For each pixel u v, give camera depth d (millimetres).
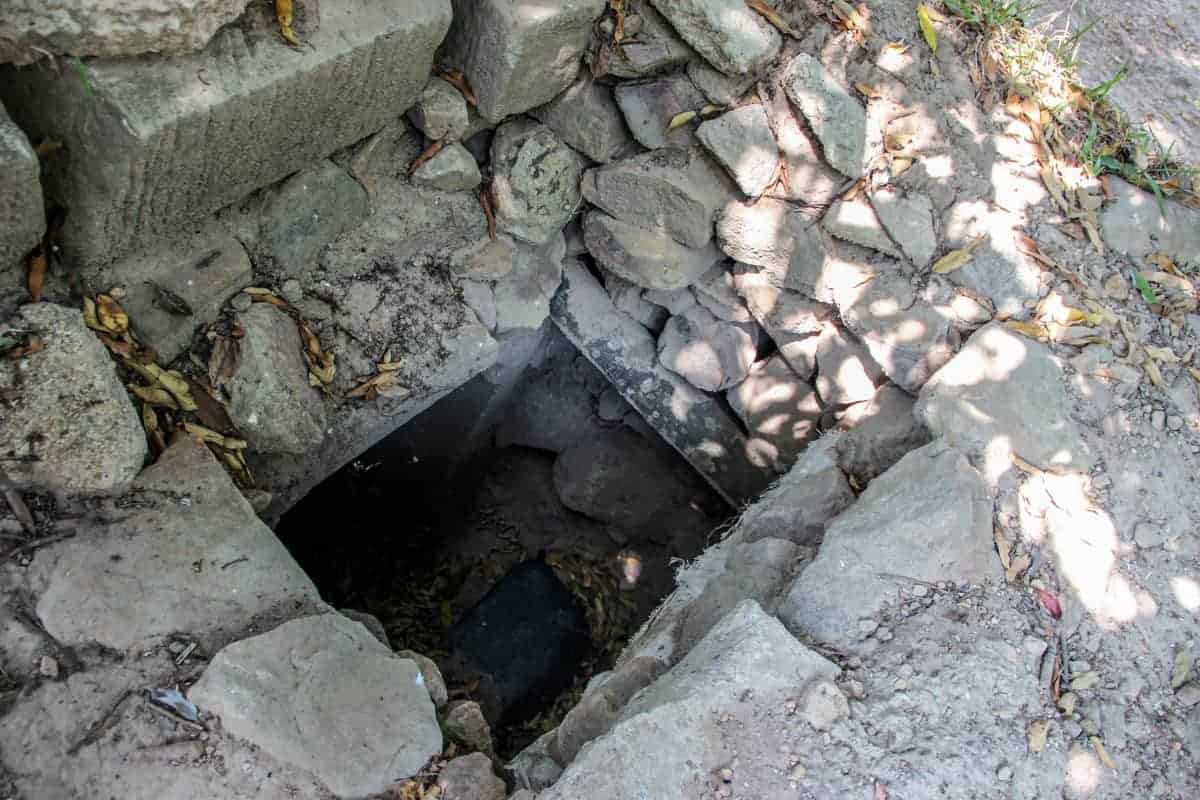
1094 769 2355
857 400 3143
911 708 2307
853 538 2533
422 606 3971
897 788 2189
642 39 2838
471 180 2973
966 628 2447
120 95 2080
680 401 3441
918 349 2951
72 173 2238
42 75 2102
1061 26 3875
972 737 2305
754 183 2959
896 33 3053
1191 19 4020
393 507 3932
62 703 2080
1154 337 3023
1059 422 2807
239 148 2363
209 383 2594
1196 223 3232
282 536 3584
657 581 4062
